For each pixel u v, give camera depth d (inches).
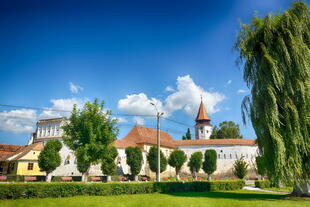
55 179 1180.5
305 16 668.1
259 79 682.8
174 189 910.4
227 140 2154.3
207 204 565.6
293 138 602.9
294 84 642.8
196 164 1761.8
